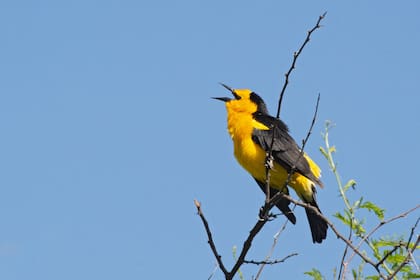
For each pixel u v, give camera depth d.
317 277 7.50
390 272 7.59
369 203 8.21
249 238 8.80
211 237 8.54
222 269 8.56
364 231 8.05
